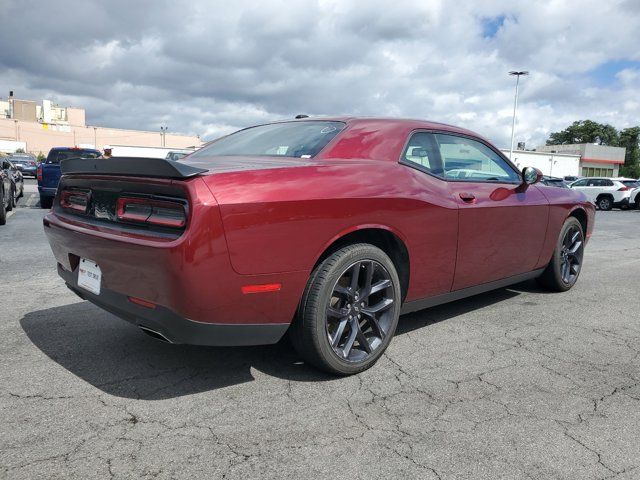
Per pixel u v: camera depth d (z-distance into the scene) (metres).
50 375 2.72
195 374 2.77
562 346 3.33
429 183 3.13
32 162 34.53
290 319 2.53
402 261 3.04
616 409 2.47
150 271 2.26
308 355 2.66
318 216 2.49
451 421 2.32
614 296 4.66
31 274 5.18
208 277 2.20
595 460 2.04
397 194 2.86
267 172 2.44
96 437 2.12
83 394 2.51
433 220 3.06
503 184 3.79
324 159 2.83
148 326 2.40
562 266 4.67
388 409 2.42
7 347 3.11
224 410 2.38
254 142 3.30
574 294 4.71
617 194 22.80
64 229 2.76
